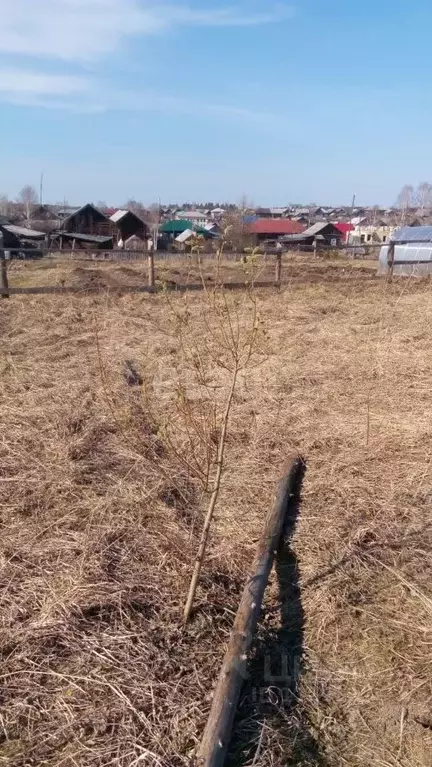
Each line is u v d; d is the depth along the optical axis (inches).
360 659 114.9
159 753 92.8
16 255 1240.8
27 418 218.8
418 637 119.0
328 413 231.9
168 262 880.3
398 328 370.0
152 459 189.3
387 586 134.2
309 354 315.6
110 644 114.0
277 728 99.9
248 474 183.3
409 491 172.6
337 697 106.9
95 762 91.2
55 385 261.4
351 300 483.5
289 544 150.6
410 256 747.4
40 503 163.2
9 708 99.9
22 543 145.1
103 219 1929.1
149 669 108.7
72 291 499.5
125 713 99.3
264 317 396.8
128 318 400.2
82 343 341.7
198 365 180.1
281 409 235.5
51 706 100.6
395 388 258.4
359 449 199.8
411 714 102.7
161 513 159.8
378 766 94.1
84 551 140.5
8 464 183.2
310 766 94.0
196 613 123.6
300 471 187.2
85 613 121.9
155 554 142.7
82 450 193.5
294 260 1042.7
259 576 130.7
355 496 170.7
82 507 161.0
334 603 128.3
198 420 212.7
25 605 123.5
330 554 145.3
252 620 118.2
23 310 423.8
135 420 214.1
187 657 112.8
